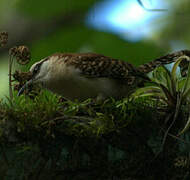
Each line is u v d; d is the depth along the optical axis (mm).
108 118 7684
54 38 13047
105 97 9383
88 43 13125
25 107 7527
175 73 8430
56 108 7555
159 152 7770
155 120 8023
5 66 15617
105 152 7570
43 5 12195
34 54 12898
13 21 15711
